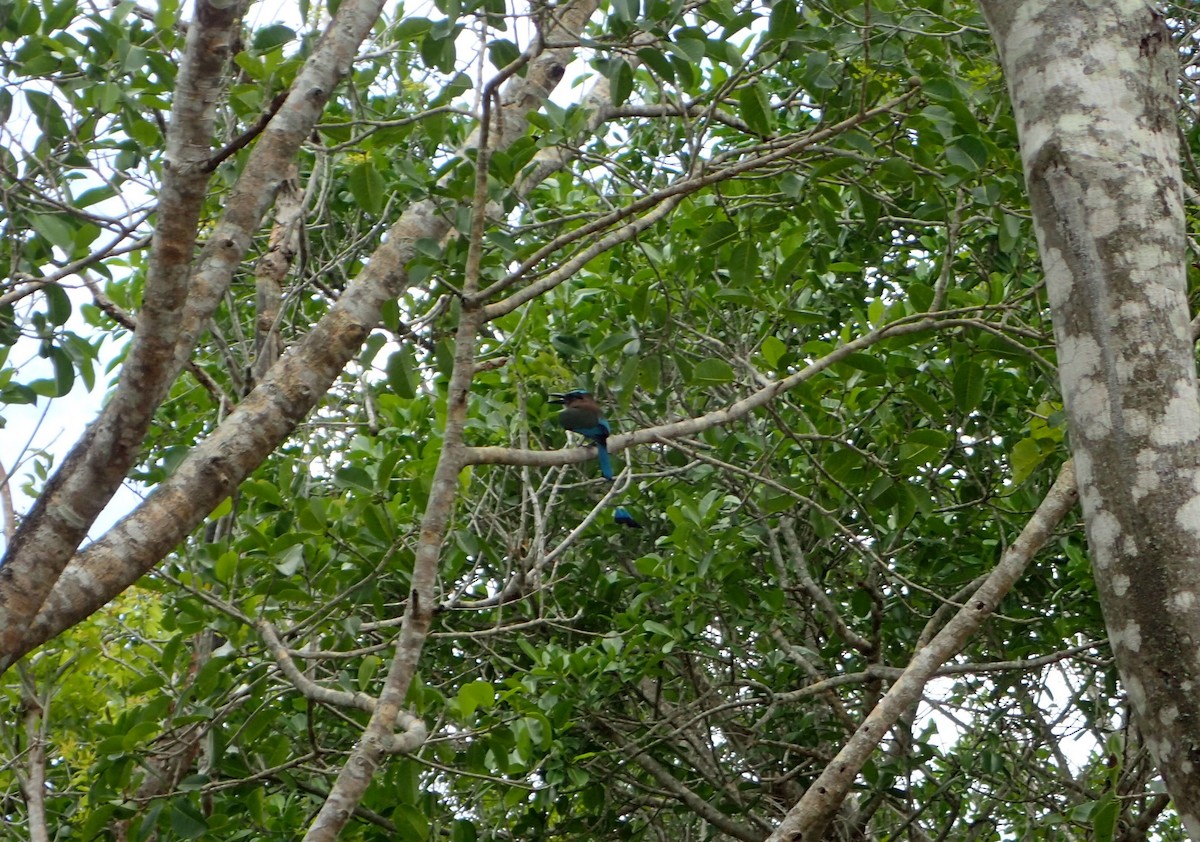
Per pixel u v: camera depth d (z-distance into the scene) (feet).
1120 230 16.69
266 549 35.22
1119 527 15.35
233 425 29.84
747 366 38.88
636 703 53.31
